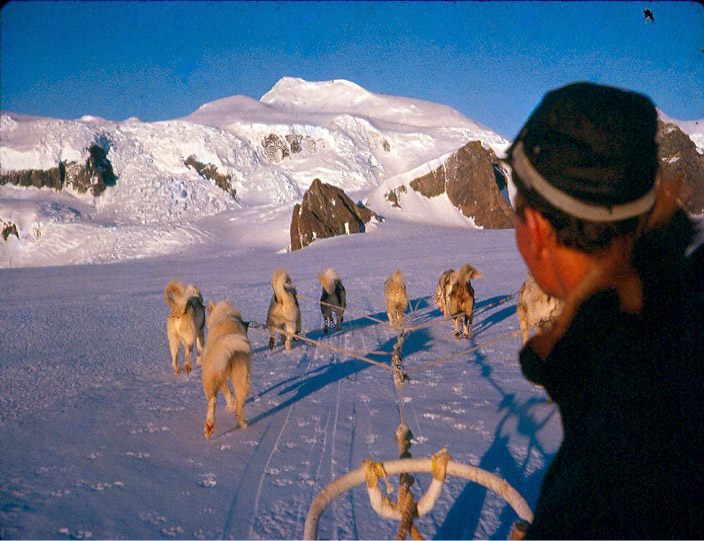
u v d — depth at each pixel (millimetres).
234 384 7406
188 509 5367
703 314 751
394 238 68188
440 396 8312
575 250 791
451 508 5000
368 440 6773
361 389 8961
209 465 6375
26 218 137625
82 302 23641
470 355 10961
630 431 731
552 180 781
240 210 136875
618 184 756
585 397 812
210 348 7359
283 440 6984
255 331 14641
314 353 11828
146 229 122375
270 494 5582
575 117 777
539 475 5523
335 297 13969
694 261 787
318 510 2512
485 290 19875
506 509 4934
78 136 166625
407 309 17531
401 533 2598
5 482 6125
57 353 13469
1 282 34938
